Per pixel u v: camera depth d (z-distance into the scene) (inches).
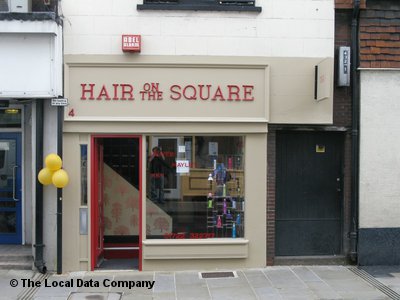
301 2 340.2
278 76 338.6
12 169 371.6
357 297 279.9
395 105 343.6
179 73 333.4
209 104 335.0
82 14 329.1
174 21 333.4
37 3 329.4
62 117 326.3
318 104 339.6
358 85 343.9
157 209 343.6
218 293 289.0
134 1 331.6
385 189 344.5
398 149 344.2
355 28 343.0
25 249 355.3
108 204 369.1
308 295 283.9
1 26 309.4
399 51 344.5
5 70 316.5
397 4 345.1
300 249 354.9
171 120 331.6
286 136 353.7
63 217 330.6
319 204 355.9
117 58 329.7
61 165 319.0
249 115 336.8
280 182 353.7
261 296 282.8
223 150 345.1
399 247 345.1
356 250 345.4
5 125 367.9
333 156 356.2
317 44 340.5
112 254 366.0
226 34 335.6
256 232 339.9
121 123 330.6
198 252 336.5
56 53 317.1
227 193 345.7
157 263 336.5
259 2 339.0
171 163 343.3
